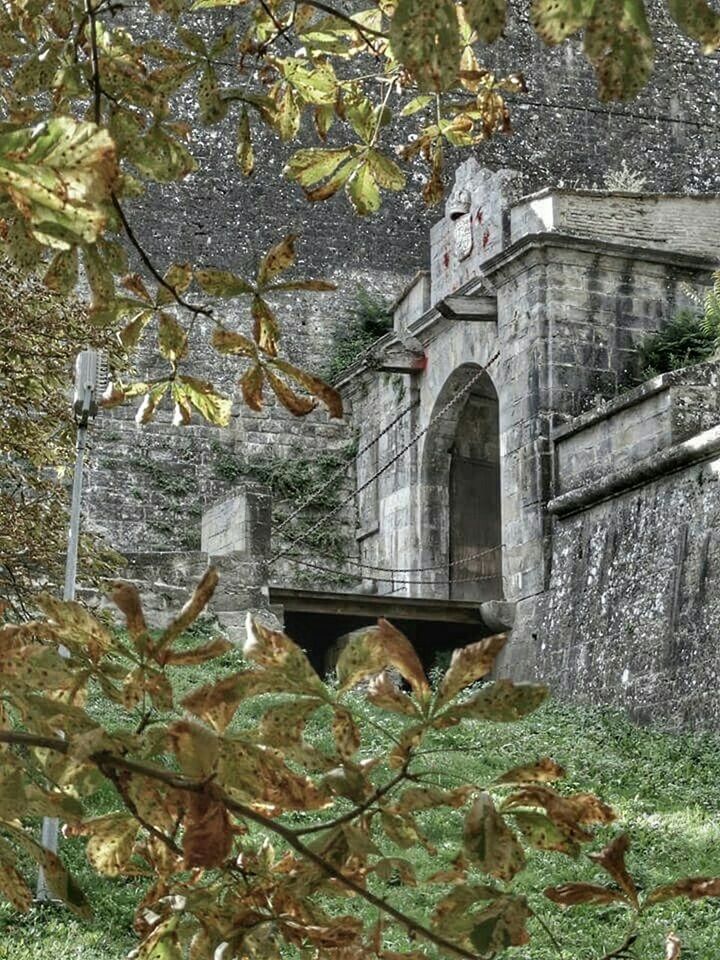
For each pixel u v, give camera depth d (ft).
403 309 105.60
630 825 55.72
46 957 38.63
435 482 101.76
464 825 7.94
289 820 45.19
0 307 49.73
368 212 11.51
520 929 8.10
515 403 89.30
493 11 6.69
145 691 8.16
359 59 111.55
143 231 113.91
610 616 80.07
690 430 78.59
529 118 122.93
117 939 41.39
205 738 7.78
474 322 94.89
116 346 51.90
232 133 116.26
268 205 116.57
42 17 10.59
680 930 44.11
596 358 88.07
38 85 9.80
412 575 100.94
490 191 94.07
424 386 101.91
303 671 7.87
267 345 9.92
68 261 8.66
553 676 83.46
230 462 111.45
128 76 9.90
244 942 8.80
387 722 59.11
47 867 8.07
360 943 8.87
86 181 6.31
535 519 86.43
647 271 89.51
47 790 8.29
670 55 127.13
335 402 9.88
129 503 108.88
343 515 111.55
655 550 77.97
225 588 84.89
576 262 88.53
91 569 55.98
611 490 81.20
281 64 11.19
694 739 70.44
